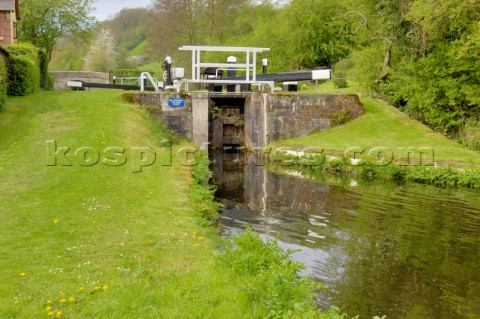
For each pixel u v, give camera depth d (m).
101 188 10.66
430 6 18.72
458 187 15.25
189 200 11.09
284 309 5.66
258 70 39.91
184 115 21.92
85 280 6.20
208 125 24.20
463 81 20.09
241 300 5.84
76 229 8.05
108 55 58.44
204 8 45.22
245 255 7.00
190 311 5.48
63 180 10.98
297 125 22.69
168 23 46.28
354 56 29.06
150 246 7.64
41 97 21.88
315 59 39.06
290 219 11.30
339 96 22.89
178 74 22.11
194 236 8.41
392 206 12.69
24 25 39.28
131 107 20.77
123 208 9.48
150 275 6.52
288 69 38.94
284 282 6.05
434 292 7.40
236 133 25.17
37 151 13.43
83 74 40.31
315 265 8.37
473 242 9.77
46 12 40.16
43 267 6.51
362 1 25.52
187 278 6.41
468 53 19.31
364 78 26.14
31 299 5.65
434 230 10.57
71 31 41.72
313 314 5.46
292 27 38.88
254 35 41.75
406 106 23.78
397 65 24.11
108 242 7.62
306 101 22.62
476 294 7.36
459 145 19.55
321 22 38.44
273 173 17.59
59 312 5.32
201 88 42.41
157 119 21.55
